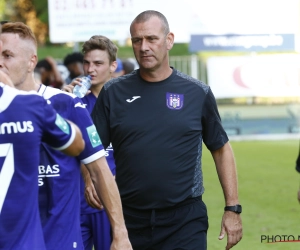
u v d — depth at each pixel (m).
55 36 21.38
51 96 5.96
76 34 21.38
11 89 4.88
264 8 23.95
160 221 7.03
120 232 5.90
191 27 23.73
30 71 5.91
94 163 5.95
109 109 7.20
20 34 5.76
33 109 4.85
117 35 21.50
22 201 4.83
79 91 8.63
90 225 8.53
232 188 7.34
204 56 27.56
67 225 5.86
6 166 4.80
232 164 7.37
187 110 7.09
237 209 7.32
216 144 7.30
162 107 7.06
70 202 5.90
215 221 12.77
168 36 7.18
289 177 17.59
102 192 5.95
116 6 21.42
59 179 5.83
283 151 22.47
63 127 4.97
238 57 24.33
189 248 7.02
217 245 11.05
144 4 21.70
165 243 7.09
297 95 24.50
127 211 7.14
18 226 4.83
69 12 21.27
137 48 7.10
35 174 4.89
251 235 11.62
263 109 25.59
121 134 7.08
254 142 24.97
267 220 12.77
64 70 16.81
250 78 24.39
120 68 11.89
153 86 7.14
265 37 24.17
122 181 7.12
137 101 7.11
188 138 7.05
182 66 26.14
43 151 5.79
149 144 7.00
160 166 6.97
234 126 25.67
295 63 24.44
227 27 23.95
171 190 6.99
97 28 21.39
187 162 7.04
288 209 13.75
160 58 7.06
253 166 19.45
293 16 24.12
